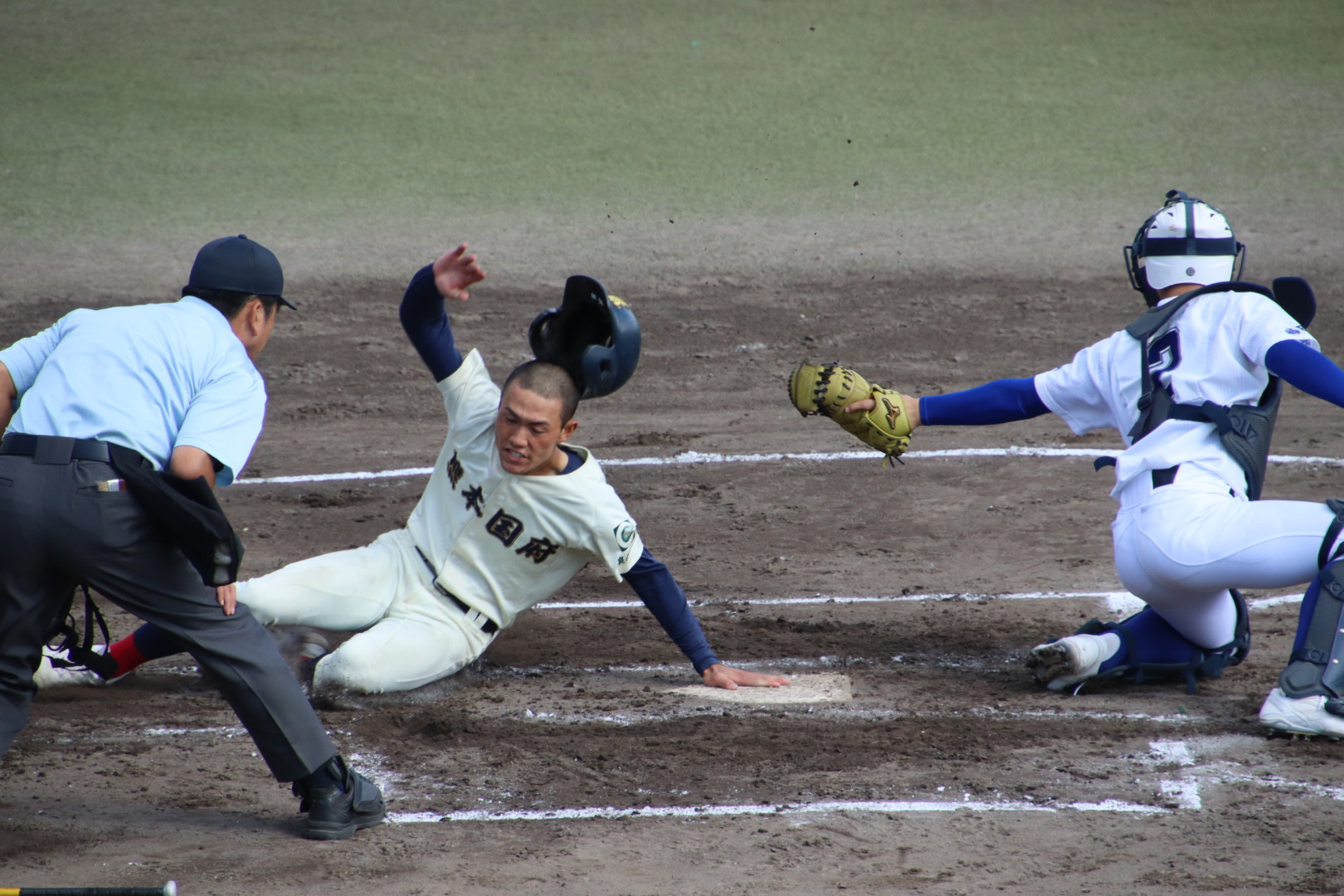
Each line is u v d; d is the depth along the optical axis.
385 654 18.75
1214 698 19.64
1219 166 64.06
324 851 14.76
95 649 20.73
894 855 14.75
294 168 66.00
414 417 38.69
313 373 42.94
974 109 73.50
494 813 15.80
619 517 19.02
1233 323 18.88
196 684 20.20
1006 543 27.53
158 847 14.79
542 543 19.25
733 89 77.69
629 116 73.75
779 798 16.19
